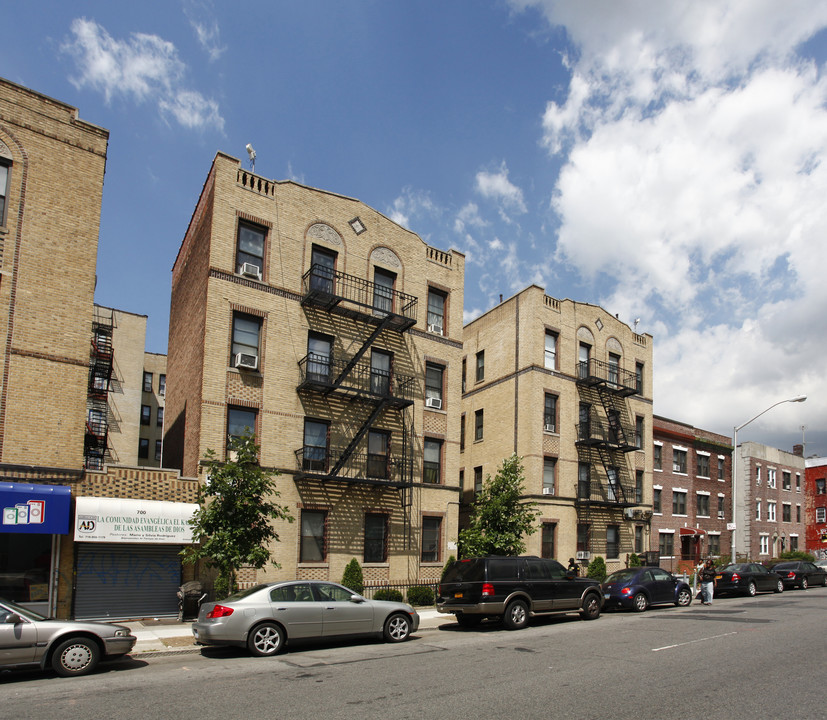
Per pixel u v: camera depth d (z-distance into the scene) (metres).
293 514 20.62
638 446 35.34
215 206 20.64
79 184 17.58
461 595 16.95
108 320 41.28
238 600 12.77
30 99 17.02
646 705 8.52
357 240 24.02
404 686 9.69
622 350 35.28
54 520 15.34
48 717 8.02
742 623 17.45
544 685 9.72
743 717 7.95
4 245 16.17
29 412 16.06
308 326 22.14
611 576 22.52
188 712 8.23
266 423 20.64
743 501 49.28
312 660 12.05
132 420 41.56
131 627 16.39
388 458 23.41
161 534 17.06
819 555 49.72
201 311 21.09
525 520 23.23
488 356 33.47
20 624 10.41
